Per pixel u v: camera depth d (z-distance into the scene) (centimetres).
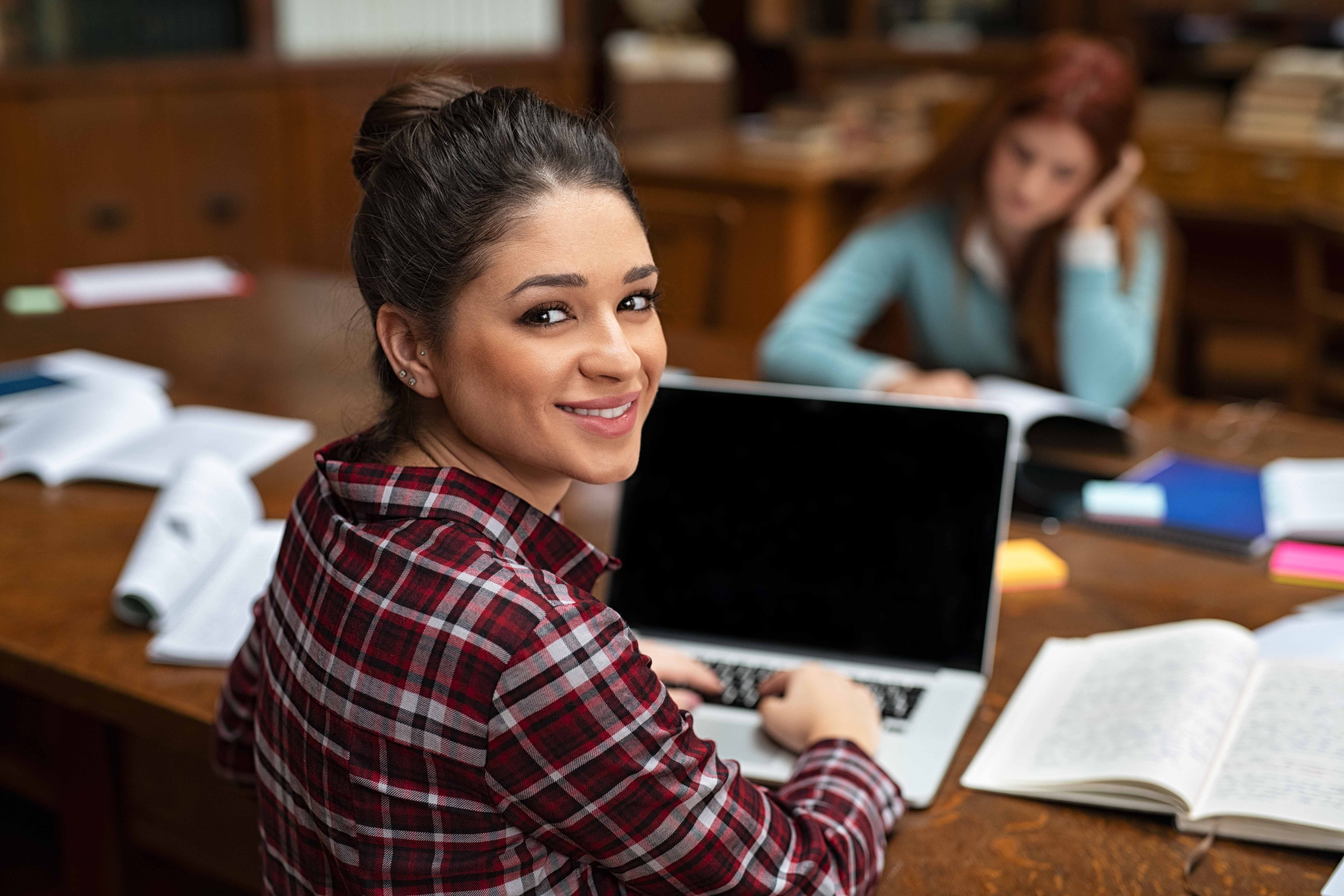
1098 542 165
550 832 79
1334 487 178
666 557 142
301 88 471
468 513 84
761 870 84
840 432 140
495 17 528
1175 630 133
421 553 81
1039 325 232
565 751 77
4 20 412
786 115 422
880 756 117
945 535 136
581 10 555
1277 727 114
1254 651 128
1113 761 111
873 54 598
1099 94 213
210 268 312
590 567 90
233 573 154
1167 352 271
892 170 412
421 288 82
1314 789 105
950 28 605
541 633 77
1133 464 190
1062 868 103
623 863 81
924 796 111
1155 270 243
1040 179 218
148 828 146
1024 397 203
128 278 303
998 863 104
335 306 99
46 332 261
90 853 150
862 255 246
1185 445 199
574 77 539
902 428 139
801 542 139
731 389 143
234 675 107
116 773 146
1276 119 417
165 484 185
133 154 433
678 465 144
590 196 81
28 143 407
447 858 79
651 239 87
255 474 188
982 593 133
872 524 138
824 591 138
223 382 230
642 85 524
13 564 161
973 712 126
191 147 447
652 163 418
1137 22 557
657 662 126
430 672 77
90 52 434
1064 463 188
